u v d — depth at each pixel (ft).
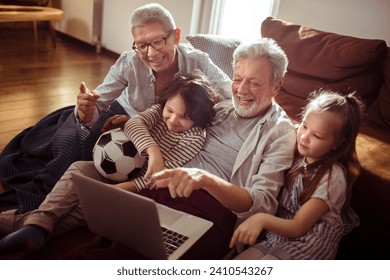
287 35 8.14
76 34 16.16
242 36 11.73
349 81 7.26
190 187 3.99
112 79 6.48
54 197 4.87
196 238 4.23
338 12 9.00
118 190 3.65
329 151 4.61
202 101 5.07
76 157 6.05
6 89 10.87
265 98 4.98
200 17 12.31
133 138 5.09
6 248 4.38
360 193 5.64
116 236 4.30
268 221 4.17
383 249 5.65
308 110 4.62
